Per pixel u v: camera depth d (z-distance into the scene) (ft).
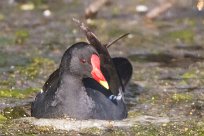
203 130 42.16
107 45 44.16
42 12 73.77
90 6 69.72
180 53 61.05
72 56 41.75
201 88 51.03
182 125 43.09
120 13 74.18
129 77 47.16
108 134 40.65
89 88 42.42
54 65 56.39
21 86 50.52
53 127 41.22
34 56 58.70
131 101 48.06
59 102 41.55
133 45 63.41
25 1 77.56
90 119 41.68
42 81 51.98
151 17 71.72
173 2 72.43
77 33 66.49
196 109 46.37
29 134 40.52
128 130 41.52
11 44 62.08
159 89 50.85
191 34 67.10
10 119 43.39
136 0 78.95
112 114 42.47
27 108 45.52
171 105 47.24
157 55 60.34
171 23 71.10
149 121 43.62
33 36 65.10
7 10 74.02
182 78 53.67
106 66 43.39
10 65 55.72
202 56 60.18
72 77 41.75
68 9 75.20
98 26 68.39
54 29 67.82
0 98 47.52
